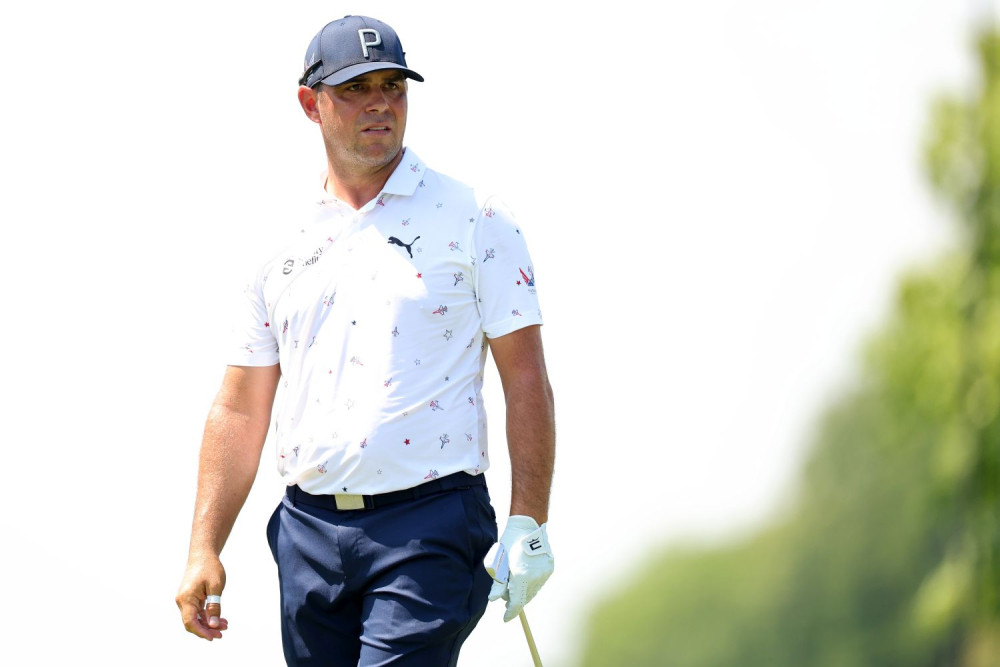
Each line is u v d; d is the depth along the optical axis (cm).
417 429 1415
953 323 5412
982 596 5444
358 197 1492
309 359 1459
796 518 14050
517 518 1394
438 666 1409
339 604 1449
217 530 1517
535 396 1427
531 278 1456
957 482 5388
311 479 1445
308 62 1481
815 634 12781
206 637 1480
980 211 5362
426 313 1427
